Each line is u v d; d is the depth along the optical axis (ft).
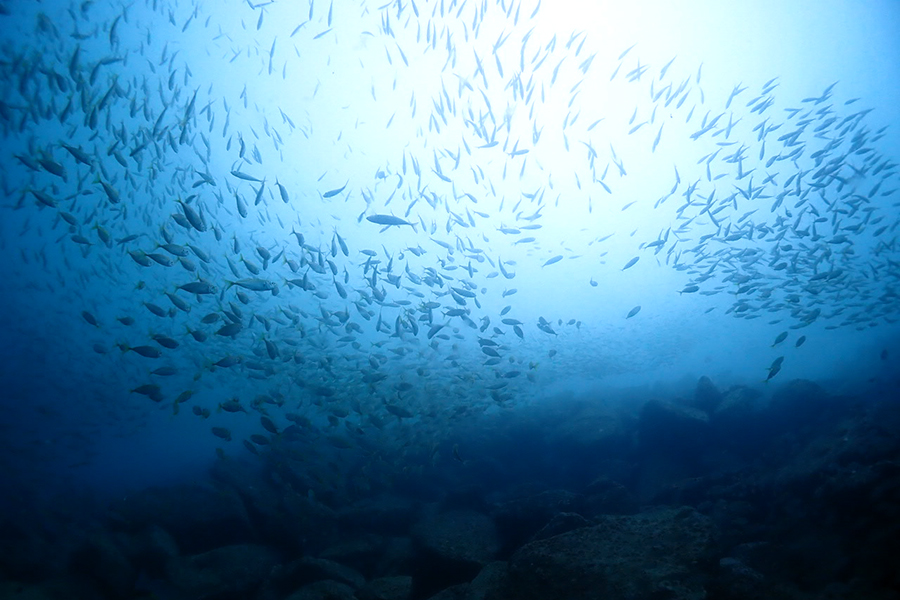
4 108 22.11
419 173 31.17
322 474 30.32
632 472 26.61
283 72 38.09
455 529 20.92
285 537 25.66
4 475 41.24
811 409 25.03
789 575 14.40
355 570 22.74
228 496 27.20
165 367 20.79
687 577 11.49
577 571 12.70
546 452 32.50
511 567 14.06
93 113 20.86
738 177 32.89
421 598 18.37
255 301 39.65
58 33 26.35
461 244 33.73
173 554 23.29
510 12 26.58
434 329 27.58
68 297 48.88
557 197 43.60
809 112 31.91
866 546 13.75
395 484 31.35
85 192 33.68
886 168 30.30
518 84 28.40
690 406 29.17
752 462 24.13
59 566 24.34
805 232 31.55
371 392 27.96
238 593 21.40
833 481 16.72
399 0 27.22
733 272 33.01
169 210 38.14
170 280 51.21
